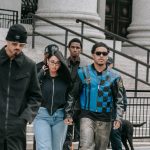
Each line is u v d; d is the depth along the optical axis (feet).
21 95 22.03
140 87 62.34
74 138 38.63
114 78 28.58
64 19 70.38
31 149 41.32
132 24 82.74
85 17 70.85
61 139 29.43
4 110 21.80
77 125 29.89
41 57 59.11
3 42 60.49
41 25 69.97
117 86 28.68
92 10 72.33
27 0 85.25
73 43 33.88
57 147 29.37
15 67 22.03
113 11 90.84
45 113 28.86
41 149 28.37
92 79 28.40
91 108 28.45
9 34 21.59
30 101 22.56
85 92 28.50
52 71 28.81
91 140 28.30
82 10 71.15
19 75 22.02
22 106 22.22
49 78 28.99
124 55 57.47
